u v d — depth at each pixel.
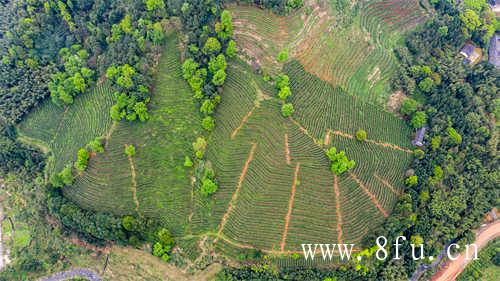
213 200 78.56
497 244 84.44
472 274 82.31
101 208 82.62
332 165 75.75
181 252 79.31
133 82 81.00
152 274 80.94
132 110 81.19
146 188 82.00
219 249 77.81
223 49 81.81
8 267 87.19
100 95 87.62
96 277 85.00
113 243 85.06
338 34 85.44
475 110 87.69
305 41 82.69
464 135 85.56
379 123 82.81
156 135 82.44
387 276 77.31
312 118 78.69
